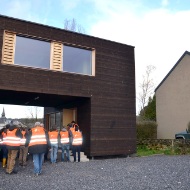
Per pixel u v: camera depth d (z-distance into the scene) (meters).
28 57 11.88
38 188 6.67
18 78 11.37
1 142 10.37
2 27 11.29
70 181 7.47
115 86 14.10
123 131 14.02
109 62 14.10
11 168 8.76
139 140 19.44
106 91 13.74
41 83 11.90
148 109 31.59
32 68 11.77
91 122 12.99
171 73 26.08
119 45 14.59
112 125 13.66
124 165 10.66
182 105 24.67
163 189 6.46
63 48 12.93
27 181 7.55
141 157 13.95
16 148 8.79
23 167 10.14
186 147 15.78
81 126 13.69
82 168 9.90
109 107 13.71
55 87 12.23
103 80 13.73
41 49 12.33
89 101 13.24
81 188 6.62
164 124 26.14
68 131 11.97
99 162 11.70
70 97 13.14
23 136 10.35
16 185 7.04
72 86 12.71
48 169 9.68
